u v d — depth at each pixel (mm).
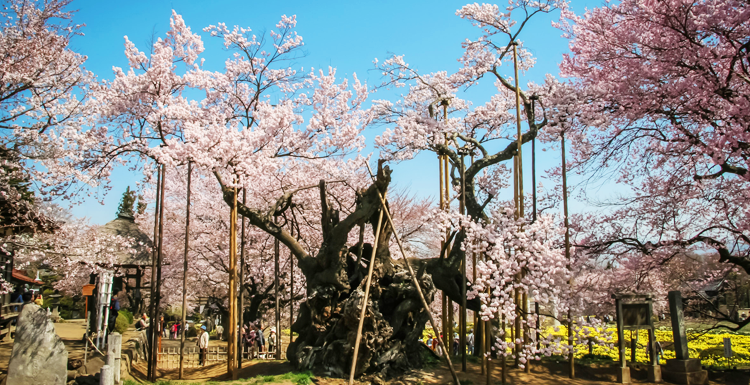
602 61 12352
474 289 11422
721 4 9484
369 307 12164
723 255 12086
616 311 12398
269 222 13734
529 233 11516
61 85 12586
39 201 13125
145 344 17312
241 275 13539
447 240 13891
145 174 14250
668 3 9781
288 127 14844
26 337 9680
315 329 12773
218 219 22969
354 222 12891
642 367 13391
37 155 11977
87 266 13539
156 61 12812
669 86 10562
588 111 12883
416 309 13305
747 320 12914
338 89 16016
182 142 12789
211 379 12625
